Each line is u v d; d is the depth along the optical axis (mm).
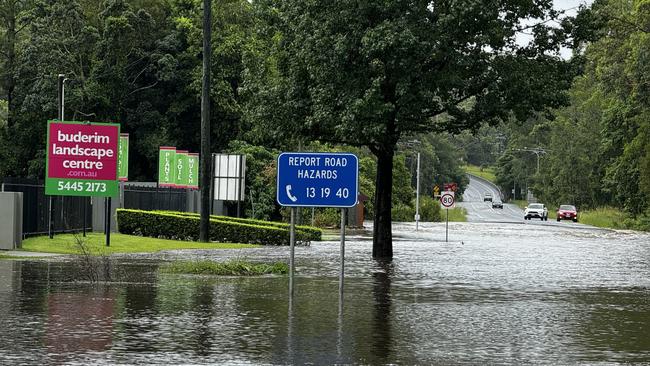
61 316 24797
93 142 54656
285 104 52938
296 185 27000
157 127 115250
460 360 19250
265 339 21469
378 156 54656
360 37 48812
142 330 22500
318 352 19859
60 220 65938
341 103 49094
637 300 32156
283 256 52656
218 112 114500
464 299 31281
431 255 58094
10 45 120125
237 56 110000
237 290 32344
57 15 110750
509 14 53031
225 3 113500
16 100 113875
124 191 79062
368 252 59219
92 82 109500
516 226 137375
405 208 175125
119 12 111938
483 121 55500
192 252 54656
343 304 28734
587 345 21547
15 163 112875
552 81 52844
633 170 156125
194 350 19781
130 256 49719
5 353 19078
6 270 38594
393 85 51125
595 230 127625
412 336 22469
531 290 35156
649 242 86812
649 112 145250
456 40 50531
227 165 86375
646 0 132375
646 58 129500
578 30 54594
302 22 50094
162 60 111625
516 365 18781
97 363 18094
